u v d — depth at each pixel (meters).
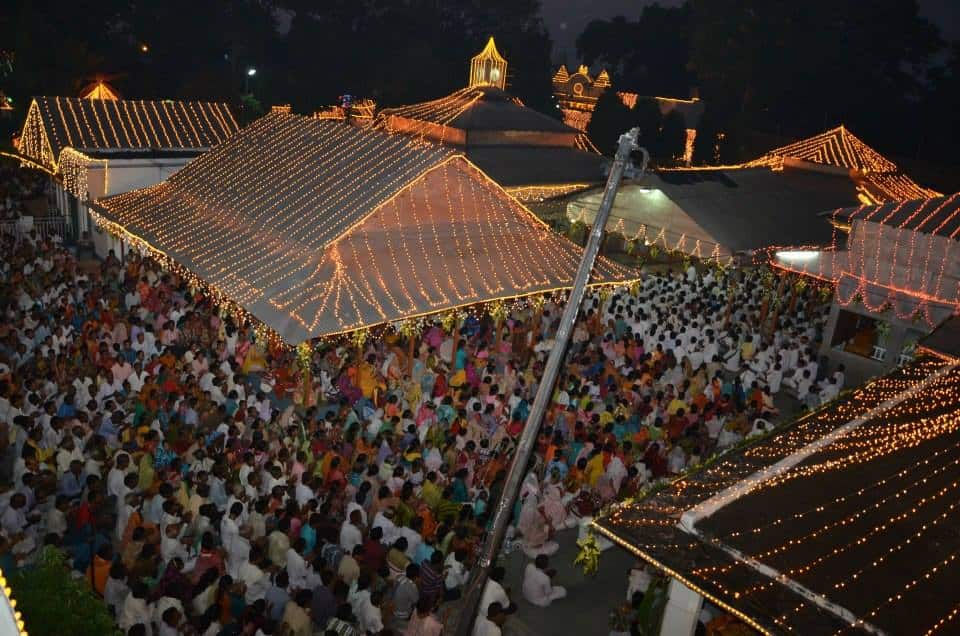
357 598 9.71
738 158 54.75
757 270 28.02
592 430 14.44
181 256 18.70
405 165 18.62
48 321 16.88
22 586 6.37
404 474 12.35
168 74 56.69
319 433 13.09
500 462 13.65
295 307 15.66
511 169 31.97
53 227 28.89
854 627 7.02
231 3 59.72
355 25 62.59
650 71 80.31
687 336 20.27
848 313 21.56
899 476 9.59
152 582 9.84
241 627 8.76
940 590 7.44
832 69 54.69
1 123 48.50
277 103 59.00
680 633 8.32
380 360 17.66
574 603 11.48
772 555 7.93
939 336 15.55
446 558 11.03
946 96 54.75
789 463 9.98
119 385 15.05
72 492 11.63
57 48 47.81
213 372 15.22
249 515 11.10
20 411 13.29
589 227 31.78
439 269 17.98
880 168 37.41
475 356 18.41
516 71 60.34
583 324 20.42
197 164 23.39
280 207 19.09
